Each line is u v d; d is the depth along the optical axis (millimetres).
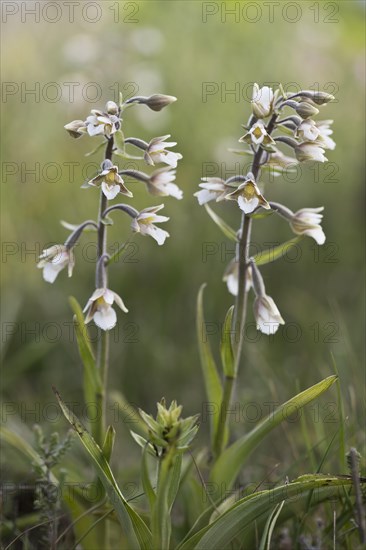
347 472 4031
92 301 3852
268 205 3744
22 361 6441
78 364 6711
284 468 4945
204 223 8086
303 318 6938
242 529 3625
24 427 5660
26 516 4641
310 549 3738
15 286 7344
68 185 8508
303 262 7973
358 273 7984
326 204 8781
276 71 10617
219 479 4156
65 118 9008
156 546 3529
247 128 3840
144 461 3463
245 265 4070
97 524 4195
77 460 5129
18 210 8156
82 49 9602
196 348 6938
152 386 6543
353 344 6566
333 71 11164
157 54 10133
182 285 7473
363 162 9281
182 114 9406
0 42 10055
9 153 8508
